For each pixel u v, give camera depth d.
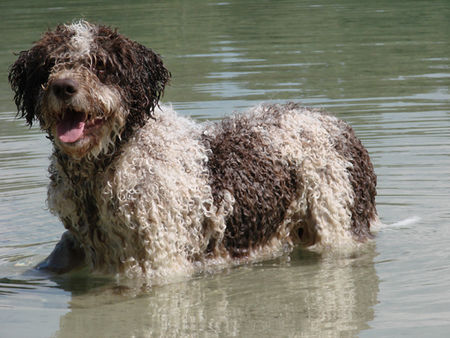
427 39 24.67
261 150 10.47
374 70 20.95
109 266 9.92
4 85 20.86
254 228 10.39
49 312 8.89
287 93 18.61
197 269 10.00
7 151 15.41
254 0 33.72
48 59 8.92
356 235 10.98
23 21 28.34
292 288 9.39
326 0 33.12
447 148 14.62
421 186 12.91
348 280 9.58
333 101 17.95
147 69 9.34
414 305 8.62
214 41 25.06
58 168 9.39
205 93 18.69
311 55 22.91
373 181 11.42
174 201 9.45
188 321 8.51
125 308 8.95
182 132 10.00
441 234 11.05
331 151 10.85
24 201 12.69
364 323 8.20
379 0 32.78
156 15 29.67
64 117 8.84
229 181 10.06
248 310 8.76
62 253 10.28
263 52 23.30
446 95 18.19
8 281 9.86
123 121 8.98
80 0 33.84
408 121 16.36
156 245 9.44
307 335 7.98
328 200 10.69
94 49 8.84
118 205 9.30
